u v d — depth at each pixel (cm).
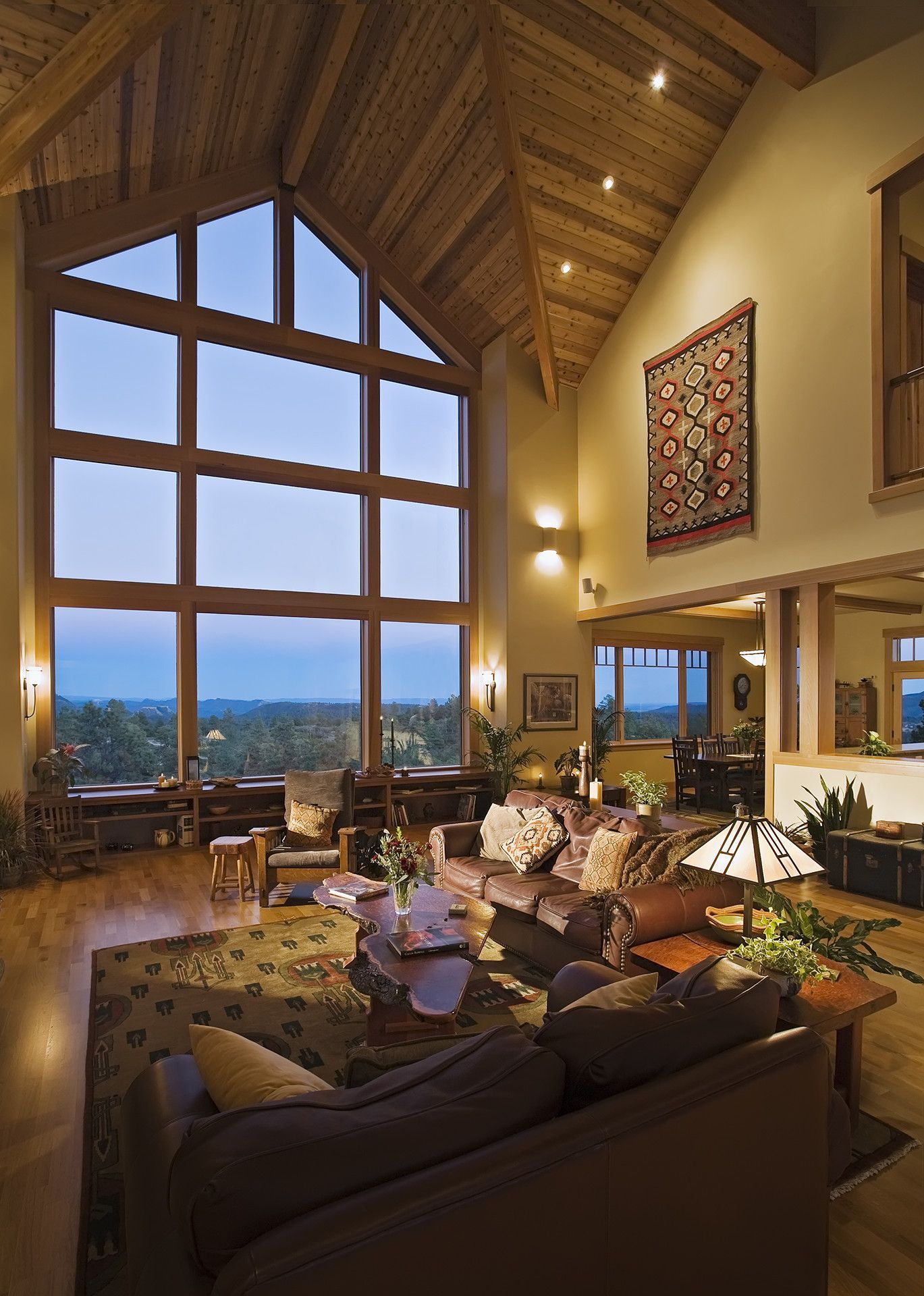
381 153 705
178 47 532
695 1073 142
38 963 396
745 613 992
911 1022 318
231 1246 99
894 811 542
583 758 675
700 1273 138
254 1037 311
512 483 817
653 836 392
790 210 614
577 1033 149
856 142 563
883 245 544
